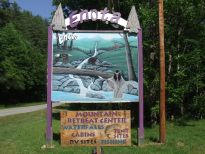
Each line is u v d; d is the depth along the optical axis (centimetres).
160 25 1420
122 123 1370
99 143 1364
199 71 2083
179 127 1889
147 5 1991
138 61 1413
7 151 1316
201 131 1741
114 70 1416
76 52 1410
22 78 6406
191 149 1328
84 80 1407
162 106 1423
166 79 1966
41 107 4922
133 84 1412
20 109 4434
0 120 2670
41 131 1783
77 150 1306
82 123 1363
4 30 6400
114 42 1420
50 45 1402
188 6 1947
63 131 1363
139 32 1416
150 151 1291
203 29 2102
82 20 1411
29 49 7300
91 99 1406
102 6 2888
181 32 2016
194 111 2295
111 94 1409
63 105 4669
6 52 6128
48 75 1396
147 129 1831
